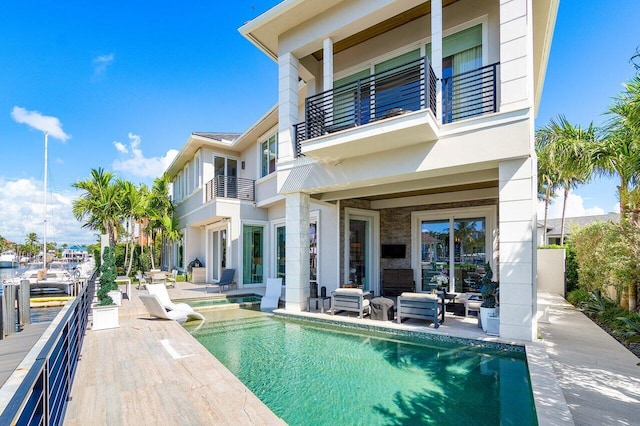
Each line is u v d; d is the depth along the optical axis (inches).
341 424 154.6
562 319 338.6
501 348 240.8
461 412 163.3
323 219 473.7
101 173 776.9
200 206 666.8
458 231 450.6
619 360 211.2
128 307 396.5
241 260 601.0
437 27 280.4
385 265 503.8
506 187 248.5
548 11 302.7
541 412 137.5
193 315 365.7
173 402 154.3
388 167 301.0
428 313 290.2
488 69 296.8
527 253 239.8
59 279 671.8
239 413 144.0
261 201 609.3
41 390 96.4
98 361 210.7
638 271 275.4
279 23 359.6
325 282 463.5
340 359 242.2
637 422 137.8
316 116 342.3
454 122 267.6
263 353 257.8
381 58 365.4
